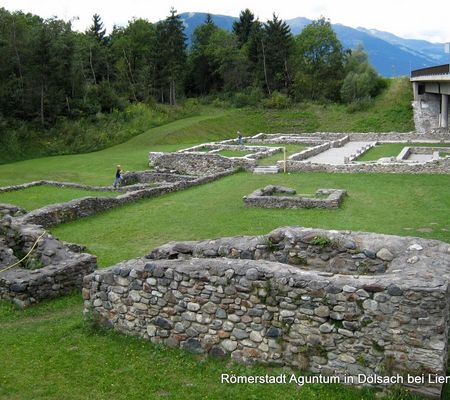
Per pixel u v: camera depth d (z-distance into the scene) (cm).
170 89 7275
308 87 7419
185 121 6169
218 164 3447
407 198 2133
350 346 661
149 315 826
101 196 2339
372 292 645
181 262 809
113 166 3747
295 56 8006
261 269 725
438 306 611
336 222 1777
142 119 6034
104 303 879
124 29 8875
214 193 2466
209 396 667
